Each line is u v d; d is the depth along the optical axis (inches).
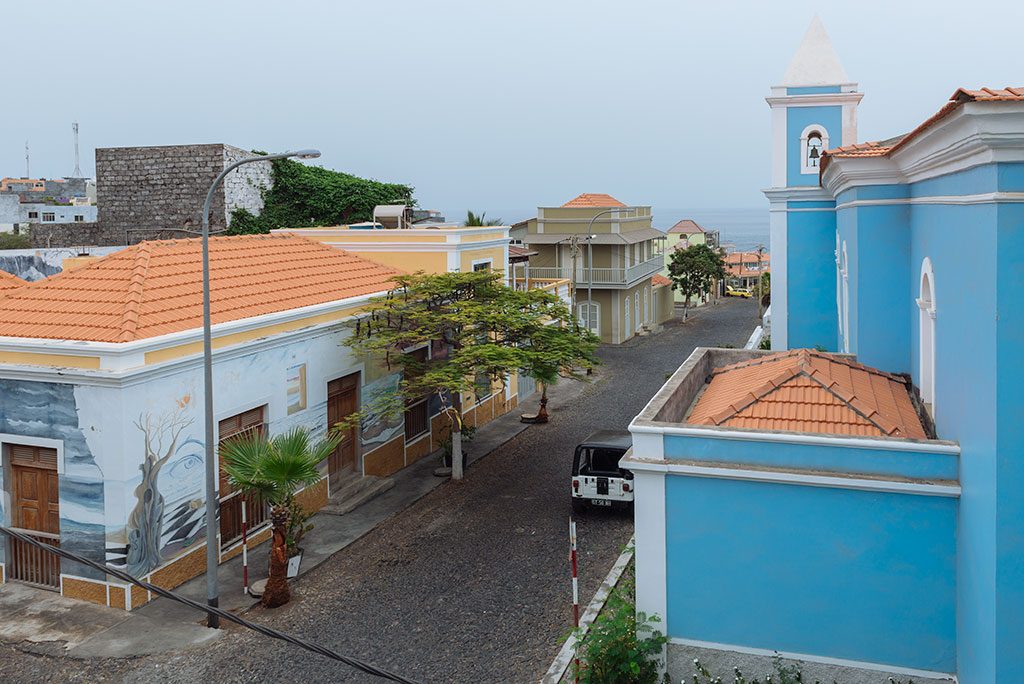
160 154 1471.5
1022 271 294.0
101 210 1508.4
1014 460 297.9
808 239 842.2
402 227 1074.7
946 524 367.2
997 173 293.9
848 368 515.5
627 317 1875.0
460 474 825.5
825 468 380.8
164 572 572.7
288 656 485.7
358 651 492.1
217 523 617.3
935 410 419.8
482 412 1055.6
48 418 555.5
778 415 430.0
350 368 768.3
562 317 848.9
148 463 556.4
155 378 560.1
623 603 458.6
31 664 477.1
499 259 1088.8
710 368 625.6
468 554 636.7
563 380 1354.6
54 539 569.9
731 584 396.8
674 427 399.5
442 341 845.2
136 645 498.9
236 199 1465.3
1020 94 284.8
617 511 717.9
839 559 381.7
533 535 672.4
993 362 300.5
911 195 517.3
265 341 653.3
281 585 555.2
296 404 698.2
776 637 392.5
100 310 614.9
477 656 484.1
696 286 2245.3
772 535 389.7
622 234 1839.3
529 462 887.1
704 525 398.6
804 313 847.1
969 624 344.2
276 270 809.5
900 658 376.5
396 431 853.2
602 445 709.9
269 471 531.5
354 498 751.1
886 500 373.7
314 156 485.7
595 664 405.7
